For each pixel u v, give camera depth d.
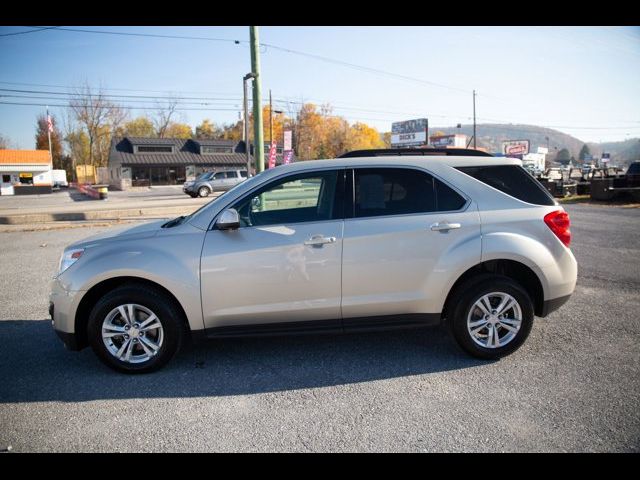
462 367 3.86
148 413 3.23
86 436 2.96
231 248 3.76
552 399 3.29
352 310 3.85
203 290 3.74
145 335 3.82
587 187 21.36
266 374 3.82
